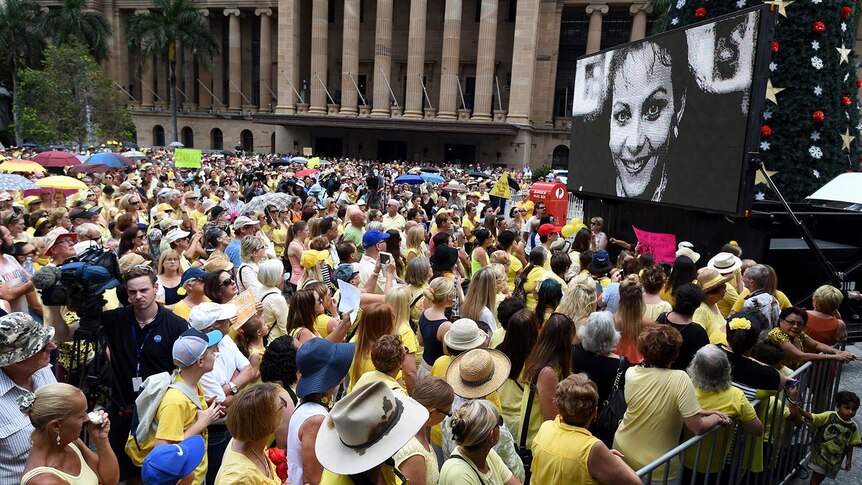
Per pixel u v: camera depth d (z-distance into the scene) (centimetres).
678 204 1091
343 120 5409
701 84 1021
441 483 329
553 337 467
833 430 545
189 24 5797
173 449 330
